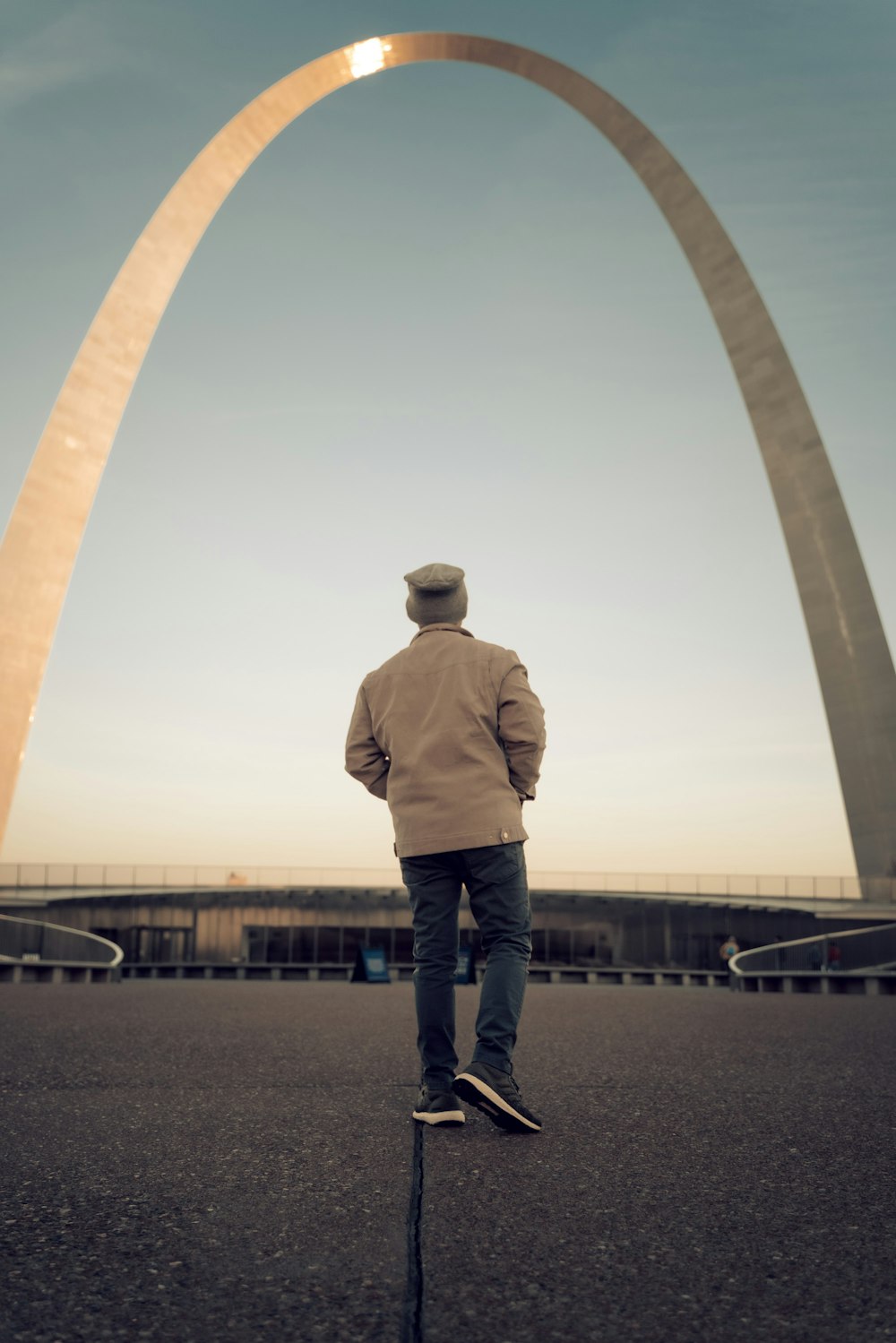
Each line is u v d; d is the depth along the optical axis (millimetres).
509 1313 1752
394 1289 1855
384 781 3824
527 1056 4973
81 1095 3799
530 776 3568
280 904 36906
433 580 3781
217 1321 1712
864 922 29719
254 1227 2209
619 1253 2055
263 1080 4141
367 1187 2518
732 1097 3807
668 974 29062
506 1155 2857
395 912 37094
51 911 33875
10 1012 7547
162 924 35719
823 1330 1695
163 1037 5766
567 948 37375
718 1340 1652
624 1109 3551
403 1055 4969
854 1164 2777
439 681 3584
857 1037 6020
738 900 35406
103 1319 1723
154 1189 2502
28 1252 2049
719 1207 2371
